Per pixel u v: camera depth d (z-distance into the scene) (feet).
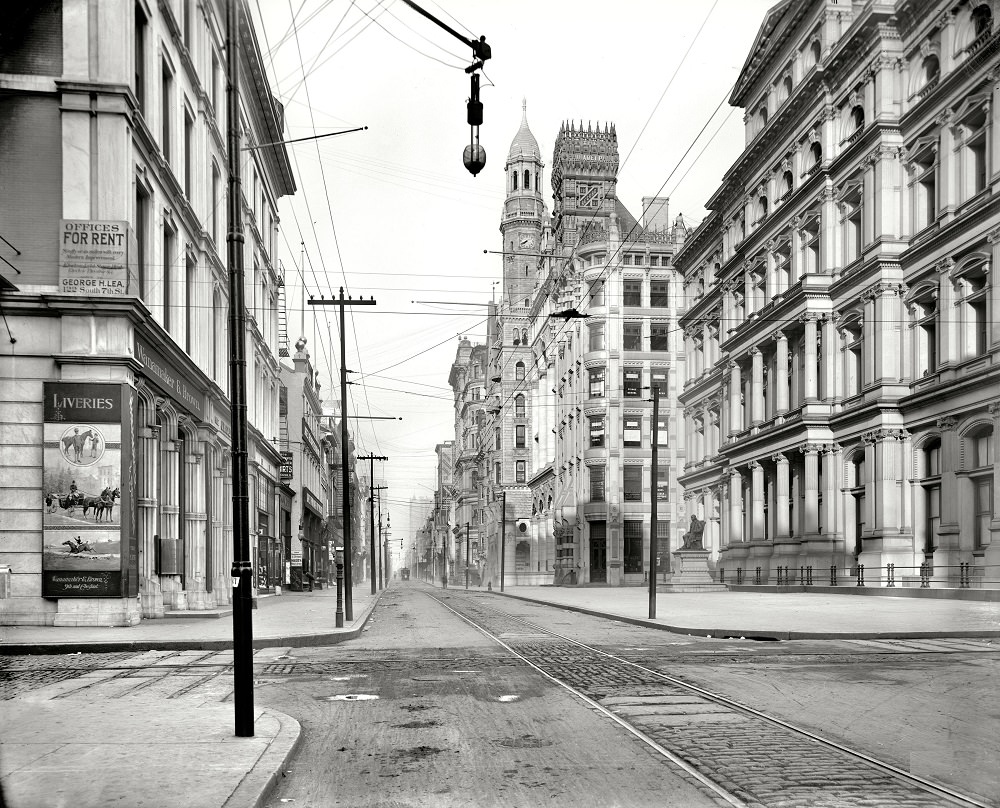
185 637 61.26
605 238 249.75
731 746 28.25
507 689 40.83
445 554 365.20
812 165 142.10
